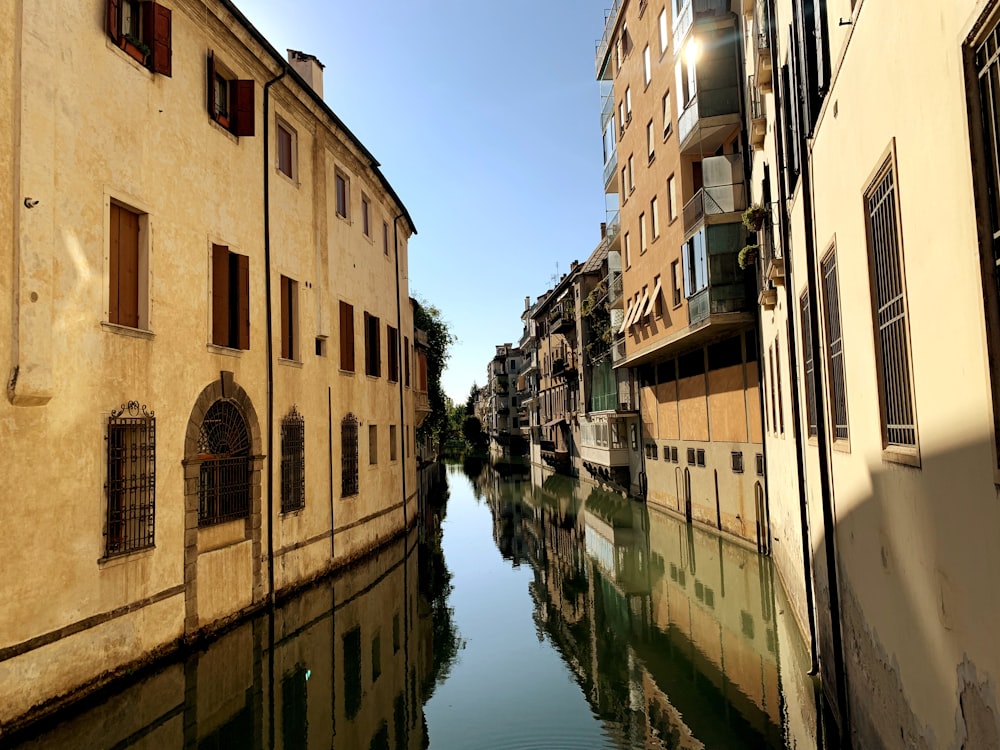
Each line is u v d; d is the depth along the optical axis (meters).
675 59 19.05
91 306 8.51
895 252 4.68
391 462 21.53
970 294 3.26
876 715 5.56
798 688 8.83
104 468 8.61
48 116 7.84
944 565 3.78
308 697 9.16
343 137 17.09
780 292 11.91
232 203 12.17
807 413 9.22
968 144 3.16
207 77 11.57
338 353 16.75
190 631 10.16
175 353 10.23
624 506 29.11
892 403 4.97
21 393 7.28
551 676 10.22
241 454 12.18
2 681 7.00
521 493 40.12
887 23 4.47
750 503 17.02
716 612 12.94
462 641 12.17
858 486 6.06
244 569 11.81
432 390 46.34
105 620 8.45
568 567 18.52
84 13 8.62
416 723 8.48
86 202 8.52
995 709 3.09
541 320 58.19
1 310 7.19
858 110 5.41
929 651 4.11
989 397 3.07
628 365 28.61
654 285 22.44
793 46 8.43
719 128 17.31
